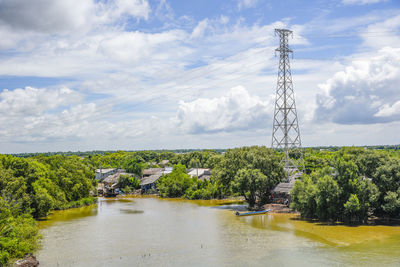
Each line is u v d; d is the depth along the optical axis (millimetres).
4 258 38875
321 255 43406
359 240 50219
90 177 114062
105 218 75938
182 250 47188
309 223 63875
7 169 72875
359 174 66125
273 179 87938
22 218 57062
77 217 77938
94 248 48688
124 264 41250
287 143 94312
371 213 67188
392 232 54844
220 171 92688
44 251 47188
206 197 112562
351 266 39125
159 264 41094
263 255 44031
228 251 46188
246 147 95562
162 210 88562
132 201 114125
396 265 39219
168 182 128500
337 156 73250
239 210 84688
